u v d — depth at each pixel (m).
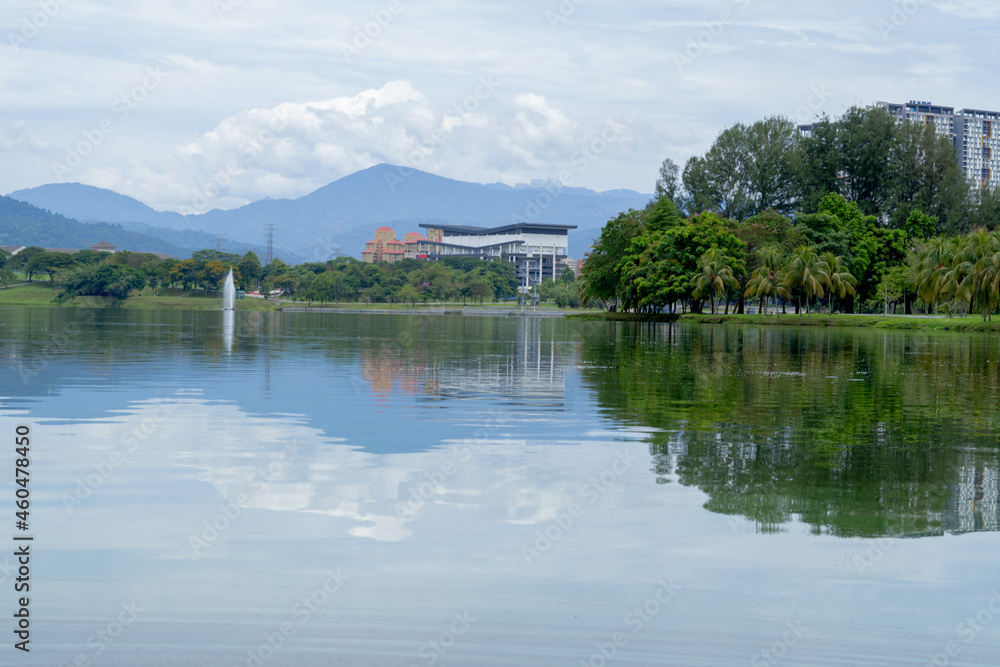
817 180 123.12
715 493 11.43
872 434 16.56
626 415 18.83
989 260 80.19
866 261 109.62
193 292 188.38
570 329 75.81
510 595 7.76
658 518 10.17
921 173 119.88
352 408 19.39
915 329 81.75
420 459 13.55
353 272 193.38
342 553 8.80
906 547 9.22
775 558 8.80
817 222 110.31
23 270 199.62
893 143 119.00
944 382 27.56
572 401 21.25
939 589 8.03
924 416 19.27
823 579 8.24
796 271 99.62
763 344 51.75
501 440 15.38
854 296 112.19
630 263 112.00
